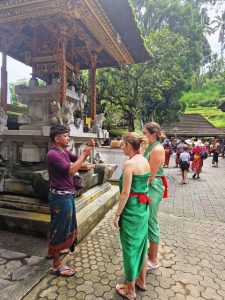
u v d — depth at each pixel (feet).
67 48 16.58
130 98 47.42
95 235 12.37
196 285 8.51
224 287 8.45
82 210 13.35
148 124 9.48
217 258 10.51
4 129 14.35
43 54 15.24
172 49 44.01
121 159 26.76
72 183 8.81
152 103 58.54
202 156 33.81
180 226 14.35
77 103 17.51
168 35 45.96
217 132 101.14
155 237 9.32
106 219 14.65
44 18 12.91
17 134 13.55
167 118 68.85
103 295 7.77
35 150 14.12
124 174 7.25
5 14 12.88
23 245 10.73
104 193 17.38
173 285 8.47
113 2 13.03
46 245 10.79
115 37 16.40
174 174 37.93
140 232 7.41
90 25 13.85
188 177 35.19
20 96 15.83
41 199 12.39
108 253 10.55
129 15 14.51
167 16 59.57
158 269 9.48
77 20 14.14
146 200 7.52
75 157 9.80
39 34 15.14
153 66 45.09
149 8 59.26
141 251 7.55
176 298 7.80
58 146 8.75
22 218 11.69
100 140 19.45
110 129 54.03
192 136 104.06
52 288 8.05
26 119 15.49
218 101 168.04
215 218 16.15
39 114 15.69
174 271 9.37
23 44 16.62
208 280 8.84
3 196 13.01
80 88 18.51
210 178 34.55
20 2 11.97
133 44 19.02
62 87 13.37
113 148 27.07
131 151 7.81
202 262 10.12
